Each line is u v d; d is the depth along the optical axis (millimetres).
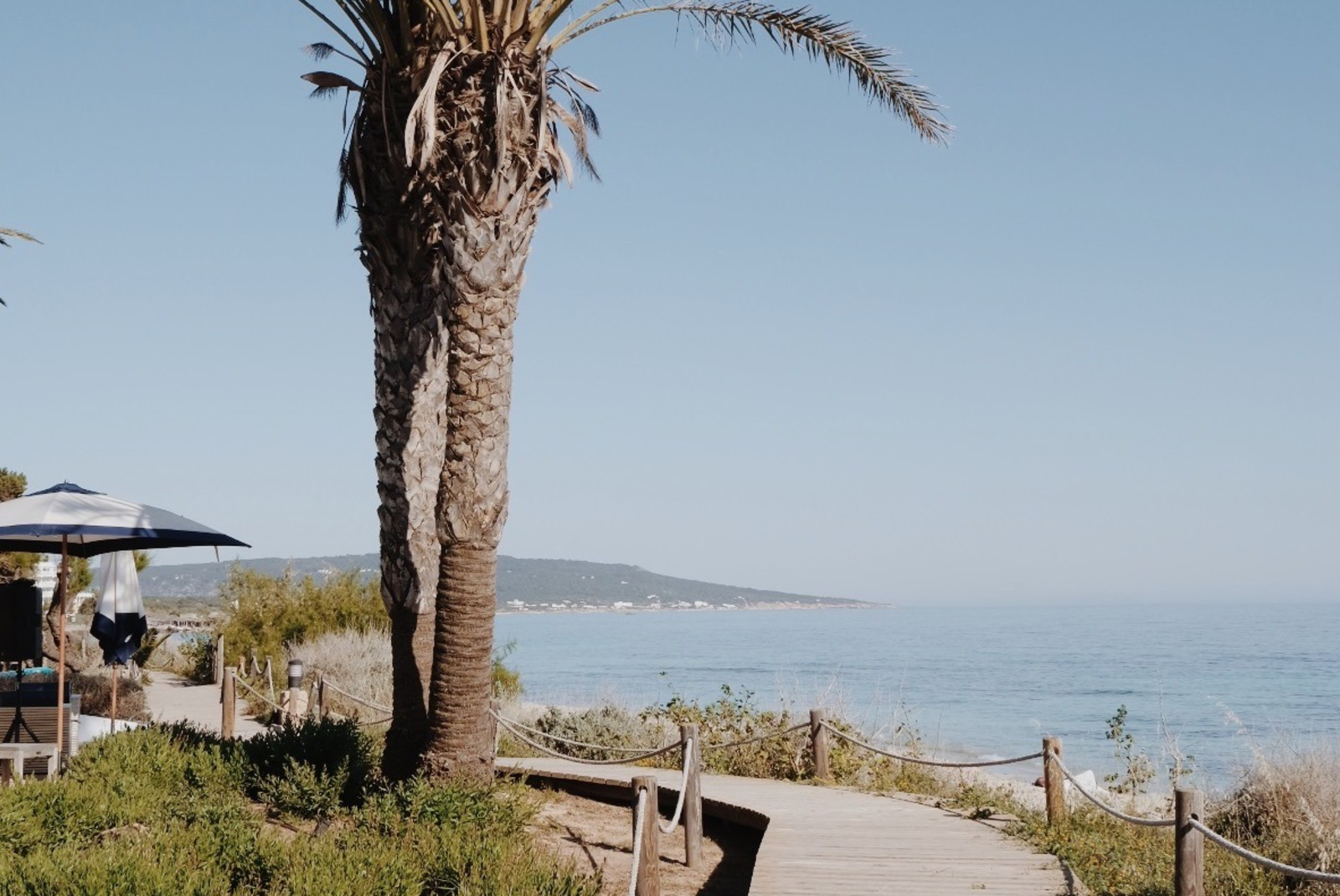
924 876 9438
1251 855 7422
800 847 10523
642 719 18281
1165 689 65875
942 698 60656
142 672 30422
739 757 15984
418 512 11594
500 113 10102
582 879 7758
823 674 81062
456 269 10227
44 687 13648
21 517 11852
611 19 11531
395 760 11273
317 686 21516
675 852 11047
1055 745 11539
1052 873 9531
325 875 7250
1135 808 14500
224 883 7289
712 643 151250
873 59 12914
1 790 9281
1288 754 13102
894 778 15195
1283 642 127750
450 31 10383
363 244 11820
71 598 29406
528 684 69500
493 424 10352
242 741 12344
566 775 13734
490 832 8828
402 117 11094
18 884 6836
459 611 10375
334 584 32031
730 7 12445
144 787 10195
